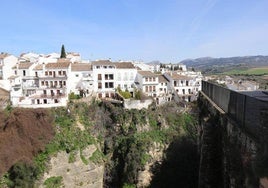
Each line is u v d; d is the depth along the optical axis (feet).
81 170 184.96
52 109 204.64
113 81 270.67
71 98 236.84
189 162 180.86
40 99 228.63
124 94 247.70
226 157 70.23
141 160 182.50
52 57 333.83
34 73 262.88
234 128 64.44
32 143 178.91
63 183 176.24
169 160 188.55
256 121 51.62
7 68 263.90
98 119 218.38
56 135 189.98
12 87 236.63
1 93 231.09
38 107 204.95
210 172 83.05
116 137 207.51
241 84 270.67
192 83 295.07
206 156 84.74
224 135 74.18
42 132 185.26
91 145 197.88
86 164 188.24
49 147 180.75
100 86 267.80
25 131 181.37
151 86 277.64
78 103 218.18
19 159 166.30
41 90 247.09
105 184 192.54
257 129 50.85
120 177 189.37
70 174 180.55
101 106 228.22
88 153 193.06
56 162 177.99
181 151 190.49
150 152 191.83
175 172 177.78
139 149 187.83
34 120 188.44
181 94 289.53
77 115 209.87
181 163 181.68
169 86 291.38
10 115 188.55
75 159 184.65
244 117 59.62
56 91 246.47
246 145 54.95
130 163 181.16
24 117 186.29
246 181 53.11
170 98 277.23
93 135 208.13
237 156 60.80
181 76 298.15
